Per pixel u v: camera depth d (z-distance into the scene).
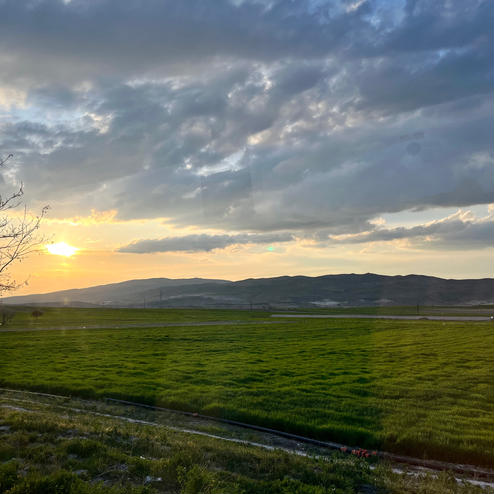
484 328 39.88
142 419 16.14
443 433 13.00
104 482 7.19
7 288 8.90
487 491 8.83
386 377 20.67
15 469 7.23
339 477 8.37
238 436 13.80
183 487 6.93
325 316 98.38
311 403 17.64
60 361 32.34
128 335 54.25
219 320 91.69
